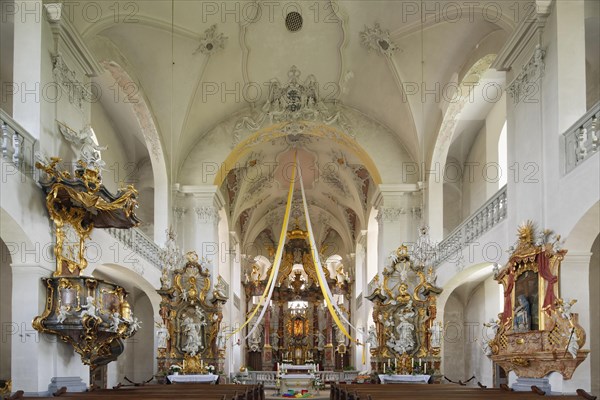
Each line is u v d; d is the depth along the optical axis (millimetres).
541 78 12023
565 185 10930
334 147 25344
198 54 18625
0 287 12922
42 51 11547
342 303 35969
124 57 17172
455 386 14758
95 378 18422
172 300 19688
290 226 35469
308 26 18953
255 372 29672
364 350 28375
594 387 12547
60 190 11188
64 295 11109
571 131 10938
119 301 12539
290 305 36469
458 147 21156
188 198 21188
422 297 19891
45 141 11523
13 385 10742
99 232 13781
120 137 20953
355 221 32125
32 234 10805
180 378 18547
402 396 10703
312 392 24828
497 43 15062
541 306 11156
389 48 18422
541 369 11297
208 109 20719
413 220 21062
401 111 20344
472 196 20734
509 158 13578
